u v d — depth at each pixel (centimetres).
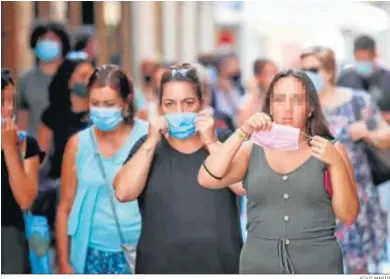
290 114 787
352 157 1126
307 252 757
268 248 761
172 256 838
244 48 3881
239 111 1631
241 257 777
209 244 834
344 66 1344
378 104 1337
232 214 842
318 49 1120
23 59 2002
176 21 3397
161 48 3250
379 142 1123
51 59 1266
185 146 842
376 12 2570
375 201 1140
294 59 1483
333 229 770
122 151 937
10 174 926
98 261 941
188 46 3572
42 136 1112
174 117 829
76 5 2389
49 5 2180
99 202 940
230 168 771
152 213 841
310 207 757
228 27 3866
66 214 963
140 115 1169
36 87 1262
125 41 2842
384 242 1153
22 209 938
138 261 856
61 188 964
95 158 941
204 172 777
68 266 958
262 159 763
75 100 1115
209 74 1644
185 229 836
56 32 1267
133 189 841
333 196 757
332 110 1122
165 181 838
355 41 1352
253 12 2730
